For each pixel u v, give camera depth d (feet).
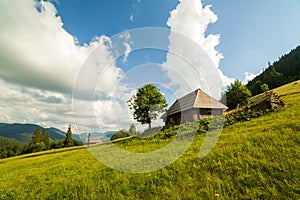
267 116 41.09
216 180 14.89
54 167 31.35
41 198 16.83
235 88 140.05
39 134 260.62
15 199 17.49
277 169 14.76
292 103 52.08
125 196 14.92
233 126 38.91
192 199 13.06
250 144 21.30
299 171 13.70
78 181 19.80
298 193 11.73
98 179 19.47
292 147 17.95
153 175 17.97
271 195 11.96
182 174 17.29
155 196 14.30
